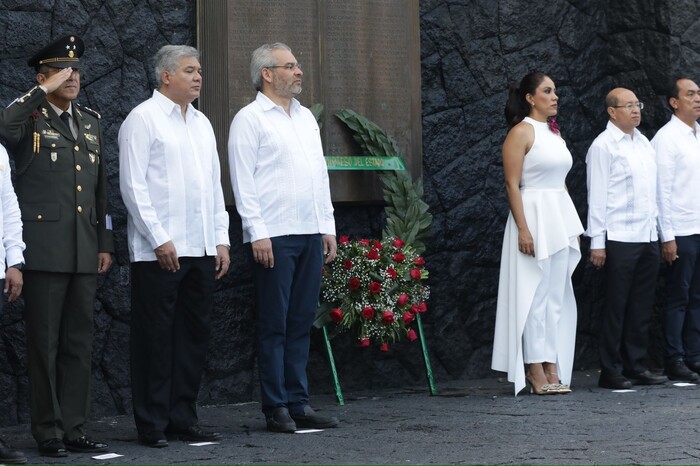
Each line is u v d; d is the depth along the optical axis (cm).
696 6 1927
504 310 1666
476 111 1852
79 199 1266
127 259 1555
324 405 1576
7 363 1469
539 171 1648
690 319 1822
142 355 1309
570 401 1563
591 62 1959
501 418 1420
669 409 1468
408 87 1788
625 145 1731
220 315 1630
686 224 1788
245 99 1664
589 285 1956
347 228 1744
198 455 1220
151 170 1301
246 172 1362
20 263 1200
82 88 1534
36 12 1504
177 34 1609
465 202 1839
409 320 1614
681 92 1800
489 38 1866
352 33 1747
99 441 1316
